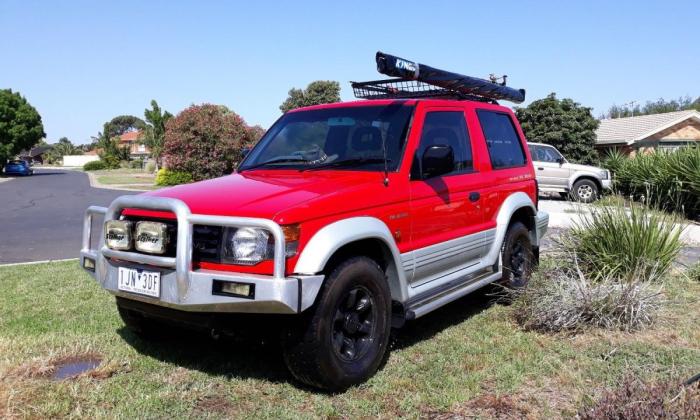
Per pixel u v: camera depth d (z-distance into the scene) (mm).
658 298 5164
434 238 4621
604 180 17547
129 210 3926
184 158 28969
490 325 5129
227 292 3350
